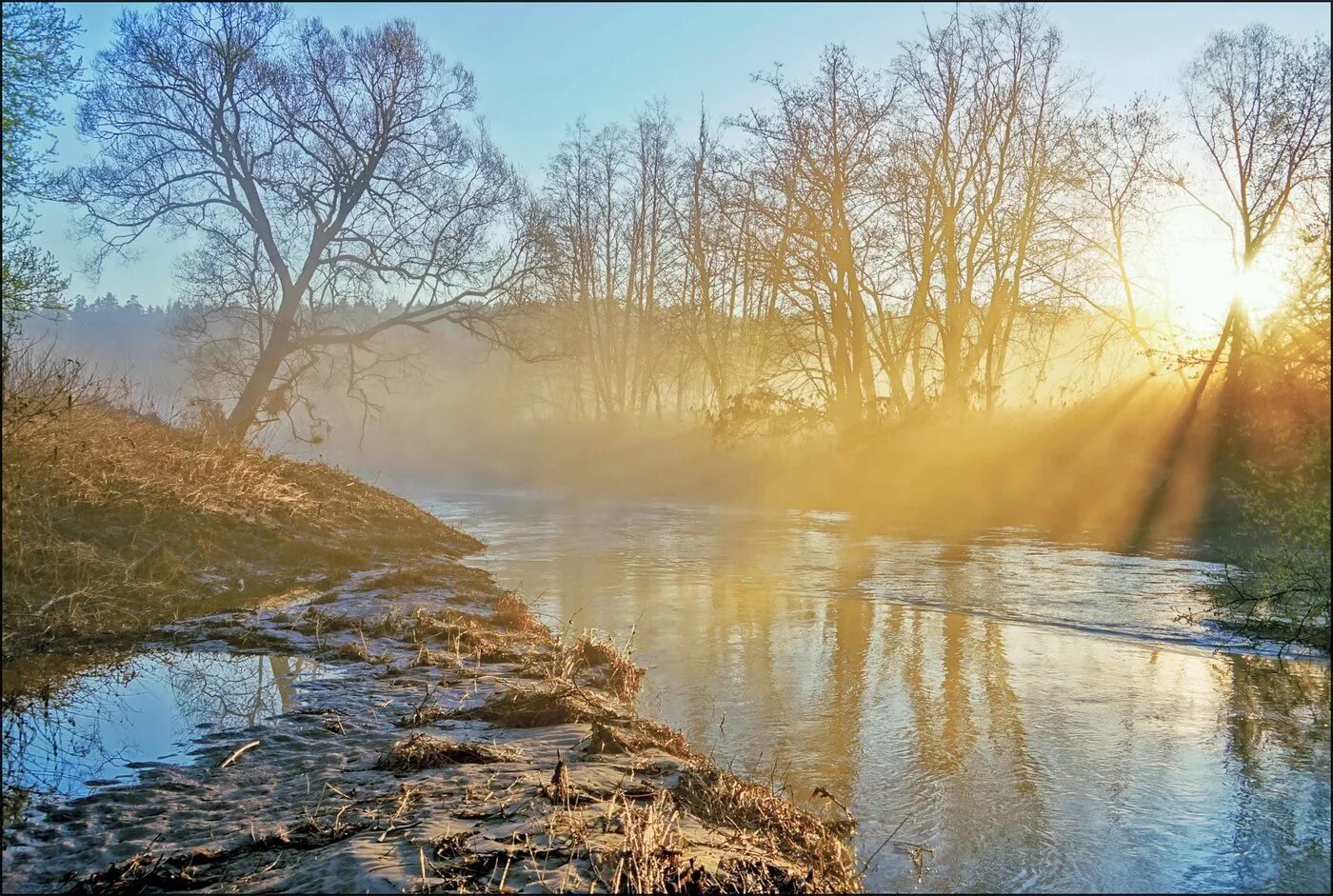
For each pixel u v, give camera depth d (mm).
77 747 7137
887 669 9797
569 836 5254
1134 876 5324
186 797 6180
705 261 44062
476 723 7816
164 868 5078
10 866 5184
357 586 13891
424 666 9664
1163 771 6855
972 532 22453
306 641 10562
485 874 4820
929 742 7555
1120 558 17625
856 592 14289
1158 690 8930
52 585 10930
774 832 5680
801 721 8117
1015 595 13828
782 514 28188
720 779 6305
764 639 11242
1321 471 9961
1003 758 7172
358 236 31406
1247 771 6828
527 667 9570
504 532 23578
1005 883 5258
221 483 15969
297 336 30859
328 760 6898
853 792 6555
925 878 5324
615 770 6480
